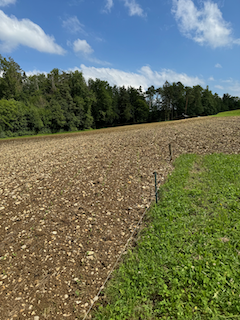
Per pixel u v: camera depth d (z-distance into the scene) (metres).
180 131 22.33
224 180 7.79
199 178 8.59
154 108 87.44
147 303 3.66
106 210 7.25
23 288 4.48
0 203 8.02
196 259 4.32
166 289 3.70
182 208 6.34
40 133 51.56
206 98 93.12
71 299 4.17
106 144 18.47
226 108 119.88
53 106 54.16
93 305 3.99
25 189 9.16
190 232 5.20
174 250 4.70
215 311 3.20
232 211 5.80
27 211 7.41
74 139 26.56
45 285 4.52
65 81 63.66
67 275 4.74
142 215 6.63
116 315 3.60
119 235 5.95
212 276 3.81
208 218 5.67
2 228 6.53
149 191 8.30
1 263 5.18
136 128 35.19
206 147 13.70
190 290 3.66
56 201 8.00
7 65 55.19
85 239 5.89
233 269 3.84
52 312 3.95
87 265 4.98
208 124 27.55
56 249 5.55
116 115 75.44
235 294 3.42
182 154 12.66
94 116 71.56
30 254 5.43
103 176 10.11
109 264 4.95
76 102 61.09
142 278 4.10
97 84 75.06
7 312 3.99
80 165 12.05
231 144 13.67
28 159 14.92
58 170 11.41
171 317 3.33
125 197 8.02
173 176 9.10
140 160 12.24
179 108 85.81
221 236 4.85
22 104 49.56
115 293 4.07
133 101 82.19
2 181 10.29
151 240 5.25
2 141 32.59
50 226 6.52
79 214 7.09
